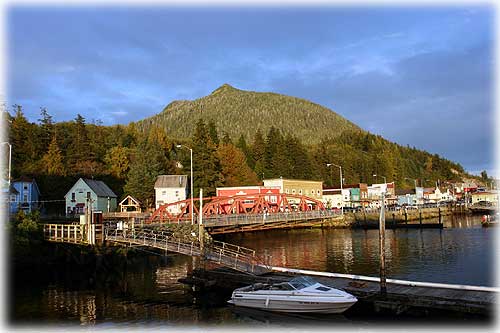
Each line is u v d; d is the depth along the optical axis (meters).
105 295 29.81
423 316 21.75
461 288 23.58
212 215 59.50
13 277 36.78
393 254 45.12
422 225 74.69
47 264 40.00
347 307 22.41
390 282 25.67
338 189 114.38
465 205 117.81
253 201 77.94
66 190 80.75
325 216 74.75
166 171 99.81
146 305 26.84
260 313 24.58
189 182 84.75
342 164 144.50
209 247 36.31
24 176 73.88
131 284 33.09
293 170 116.31
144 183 83.56
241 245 56.66
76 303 27.69
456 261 39.50
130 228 43.22
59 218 62.34
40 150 90.94
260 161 120.38
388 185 143.50
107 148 108.25
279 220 63.34
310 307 23.20
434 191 160.38
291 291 23.94
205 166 83.69
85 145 93.19
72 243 39.94
